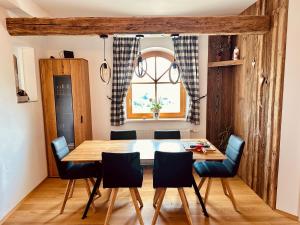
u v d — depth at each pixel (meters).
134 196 2.51
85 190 3.39
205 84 4.18
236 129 4.04
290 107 2.54
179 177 2.42
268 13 2.82
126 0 2.99
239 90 3.87
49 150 3.83
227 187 2.83
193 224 2.53
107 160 2.36
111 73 4.16
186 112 4.34
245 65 3.56
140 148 2.88
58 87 3.79
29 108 3.30
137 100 4.48
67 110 3.87
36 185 3.48
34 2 3.04
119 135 3.53
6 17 2.74
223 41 4.20
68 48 4.07
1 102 2.62
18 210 2.87
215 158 2.48
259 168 3.12
